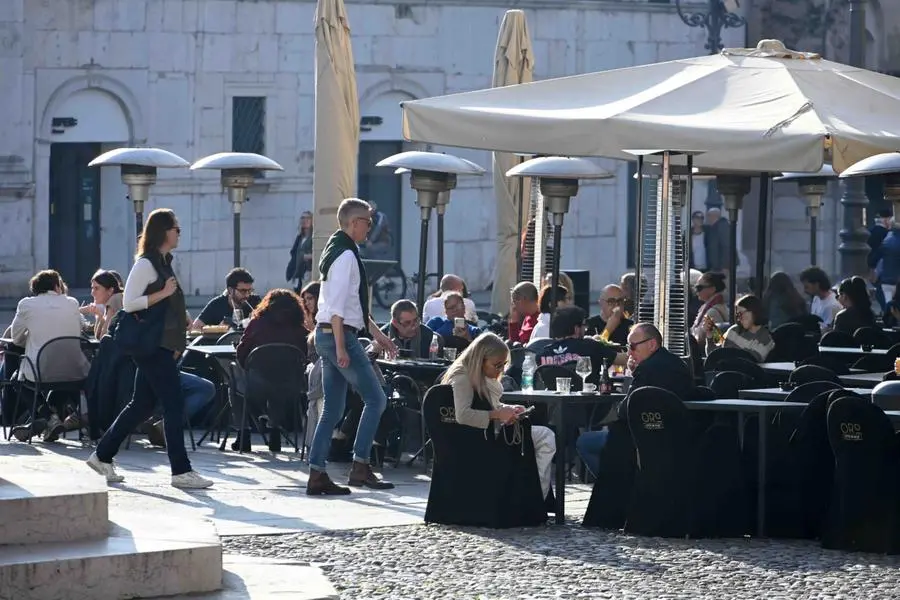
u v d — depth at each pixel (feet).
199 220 310.86
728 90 125.70
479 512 103.24
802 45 357.41
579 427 124.57
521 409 103.45
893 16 364.99
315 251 170.60
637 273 127.85
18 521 77.25
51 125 298.35
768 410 101.96
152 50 305.73
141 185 168.66
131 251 307.58
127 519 84.07
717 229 310.04
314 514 105.60
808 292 187.73
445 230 335.26
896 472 97.81
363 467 117.39
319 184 170.40
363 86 326.24
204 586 77.61
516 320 153.48
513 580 88.17
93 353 146.00
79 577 74.74
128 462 127.24
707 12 351.46
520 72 185.26
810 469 102.06
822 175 196.24
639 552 96.73
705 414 106.11
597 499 104.73
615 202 352.08
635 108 121.60
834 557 96.43
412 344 138.92
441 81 332.80
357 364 114.01
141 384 115.14
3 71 293.23
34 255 297.74
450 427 103.55
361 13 325.21
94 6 300.20
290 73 316.81
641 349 106.42
